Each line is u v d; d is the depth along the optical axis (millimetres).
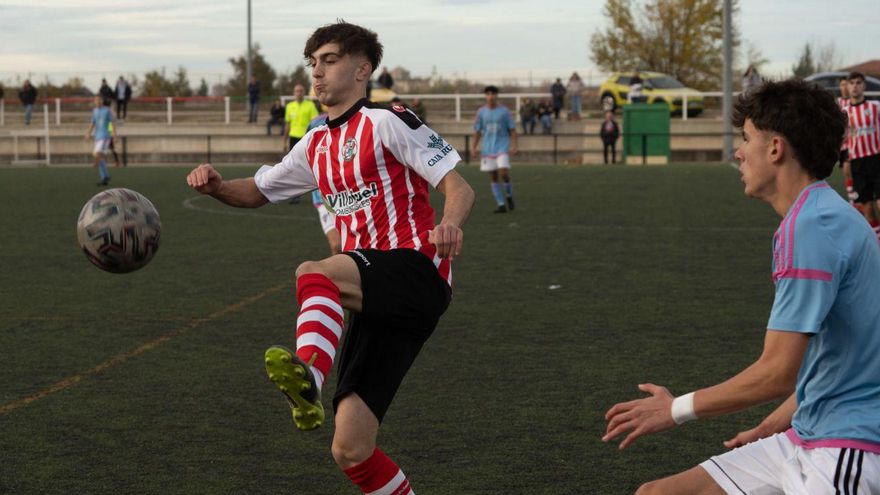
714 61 54656
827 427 2939
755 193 3064
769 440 3088
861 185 13750
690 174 26344
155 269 11094
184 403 5945
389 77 38438
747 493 3057
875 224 13875
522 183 23609
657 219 15688
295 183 4324
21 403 5941
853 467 2855
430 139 3902
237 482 4668
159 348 7332
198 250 12609
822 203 2932
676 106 37500
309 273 3559
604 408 5762
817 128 2947
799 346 2859
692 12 54156
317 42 3992
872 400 2920
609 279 10156
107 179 24781
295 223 15812
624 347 7238
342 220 4078
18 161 36594
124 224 3943
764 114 3002
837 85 37094
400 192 3947
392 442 5211
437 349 7238
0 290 9789
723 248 12367
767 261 11281
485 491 4523
